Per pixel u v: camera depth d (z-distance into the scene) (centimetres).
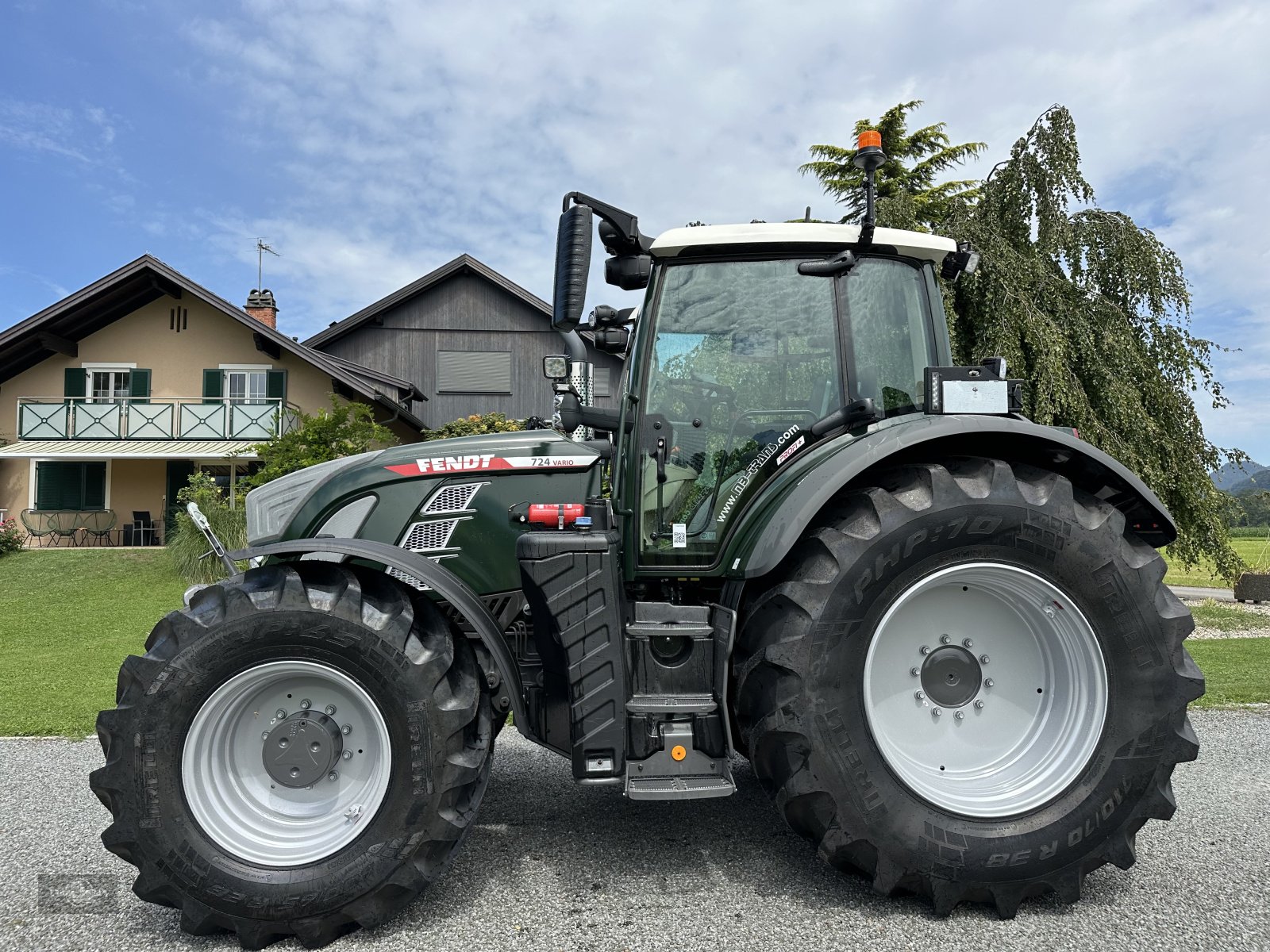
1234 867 264
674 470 284
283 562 250
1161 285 974
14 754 410
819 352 293
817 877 259
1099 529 245
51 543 1828
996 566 242
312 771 238
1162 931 223
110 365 1925
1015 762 251
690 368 290
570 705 247
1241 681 577
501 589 288
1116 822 236
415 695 230
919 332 303
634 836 295
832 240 290
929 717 255
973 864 229
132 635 805
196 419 1889
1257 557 1609
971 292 936
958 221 977
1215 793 338
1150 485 914
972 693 257
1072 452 253
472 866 269
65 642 771
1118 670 242
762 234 286
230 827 232
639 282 294
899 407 298
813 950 214
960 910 237
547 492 290
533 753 418
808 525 252
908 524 239
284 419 1836
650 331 290
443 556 287
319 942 222
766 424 290
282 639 230
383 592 244
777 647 235
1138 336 1005
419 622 244
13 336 1788
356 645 230
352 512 288
